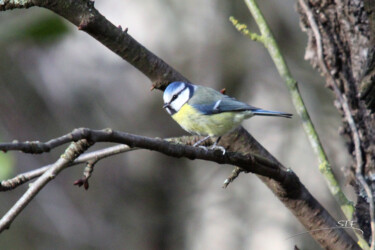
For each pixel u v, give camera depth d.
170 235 12.84
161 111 13.07
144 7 13.10
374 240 4.21
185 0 13.20
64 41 12.24
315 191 11.80
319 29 5.08
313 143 5.09
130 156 13.34
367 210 4.67
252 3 5.62
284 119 12.71
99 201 13.25
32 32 8.77
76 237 13.05
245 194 12.69
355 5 4.77
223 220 12.50
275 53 5.46
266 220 12.18
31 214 13.18
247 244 12.15
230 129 5.14
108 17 13.20
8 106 12.98
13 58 13.03
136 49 4.63
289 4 12.76
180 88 6.17
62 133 13.12
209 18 13.09
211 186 12.91
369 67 4.37
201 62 12.99
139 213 13.03
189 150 3.90
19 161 12.70
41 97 13.22
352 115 4.95
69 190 13.38
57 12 4.20
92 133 3.21
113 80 13.29
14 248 12.84
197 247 12.57
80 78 13.29
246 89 12.93
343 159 11.40
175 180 13.13
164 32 13.08
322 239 4.61
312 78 12.44
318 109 12.23
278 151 12.45
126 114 13.18
